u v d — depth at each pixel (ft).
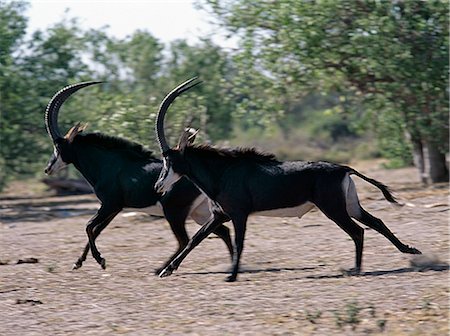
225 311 87.61
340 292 93.61
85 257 119.75
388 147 301.63
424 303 86.12
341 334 76.89
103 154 119.34
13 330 84.53
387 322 80.02
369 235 133.28
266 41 217.77
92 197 262.67
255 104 230.27
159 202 116.47
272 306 88.58
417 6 206.49
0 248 146.20
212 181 106.83
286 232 143.95
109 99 246.27
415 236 130.21
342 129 576.20
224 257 122.83
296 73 218.18
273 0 211.00
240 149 107.45
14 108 255.50
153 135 202.28
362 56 207.41
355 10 206.69
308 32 206.08
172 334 79.71
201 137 214.28
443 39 203.62
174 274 111.55
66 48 265.13
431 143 222.28
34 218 197.67
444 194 179.42
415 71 202.28
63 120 262.06
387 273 103.50
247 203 105.81
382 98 222.89
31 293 103.09
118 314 89.10
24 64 261.03
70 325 85.46
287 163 106.63
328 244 128.77
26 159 279.49
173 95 108.68
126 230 160.35
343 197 104.94
